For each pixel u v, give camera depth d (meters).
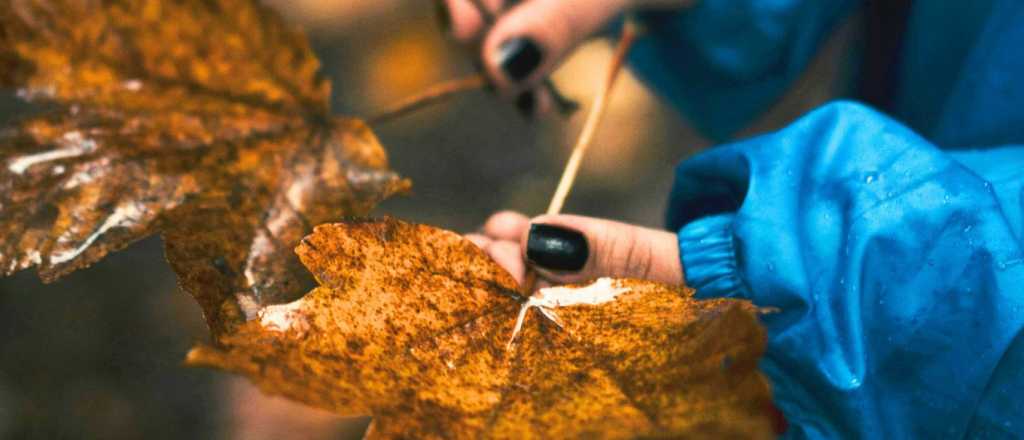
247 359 0.29
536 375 0.31
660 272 0.36
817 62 1.05
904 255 0.34
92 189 0.34
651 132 1.14
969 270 0.34
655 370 0.30
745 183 0.37
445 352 0.31
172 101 0.35
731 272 0.35
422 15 1.22
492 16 0.54
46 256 0.33
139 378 0.81
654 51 0.64
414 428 0.29
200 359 0.29
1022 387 0.35
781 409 0.36
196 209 0.34
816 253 0.35
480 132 1.15
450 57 1.20
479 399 0.30
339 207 0.34
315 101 0.35
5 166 0.34
